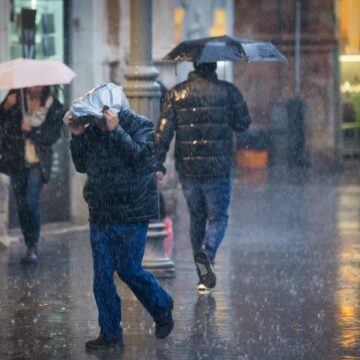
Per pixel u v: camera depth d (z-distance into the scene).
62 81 25.91
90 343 17.20
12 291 22.08
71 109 16.80
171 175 36.16
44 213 32.12
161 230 23.64
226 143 22.08
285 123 61.50
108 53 34.62
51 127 26.16
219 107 22.02
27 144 25.88
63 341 17.73
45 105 26.22
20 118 25.97
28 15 31.91
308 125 66.81
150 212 17.25
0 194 28.88
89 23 33.66
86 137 17.05
